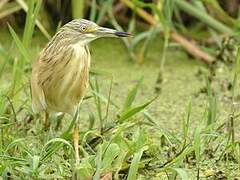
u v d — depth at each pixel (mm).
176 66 14305
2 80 12891
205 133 9359
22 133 10211
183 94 12789
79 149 9547
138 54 14875
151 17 14398
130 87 13094
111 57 14695
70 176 8703
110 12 14164
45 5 15227
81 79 9492
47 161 8883
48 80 9484
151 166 9219
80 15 13586
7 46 14680
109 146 8391
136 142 8727
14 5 14625
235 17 15547
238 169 9391
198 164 8711
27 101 10797
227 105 12164
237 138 10406
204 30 15547
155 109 12031
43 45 14758
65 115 11258
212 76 12906
